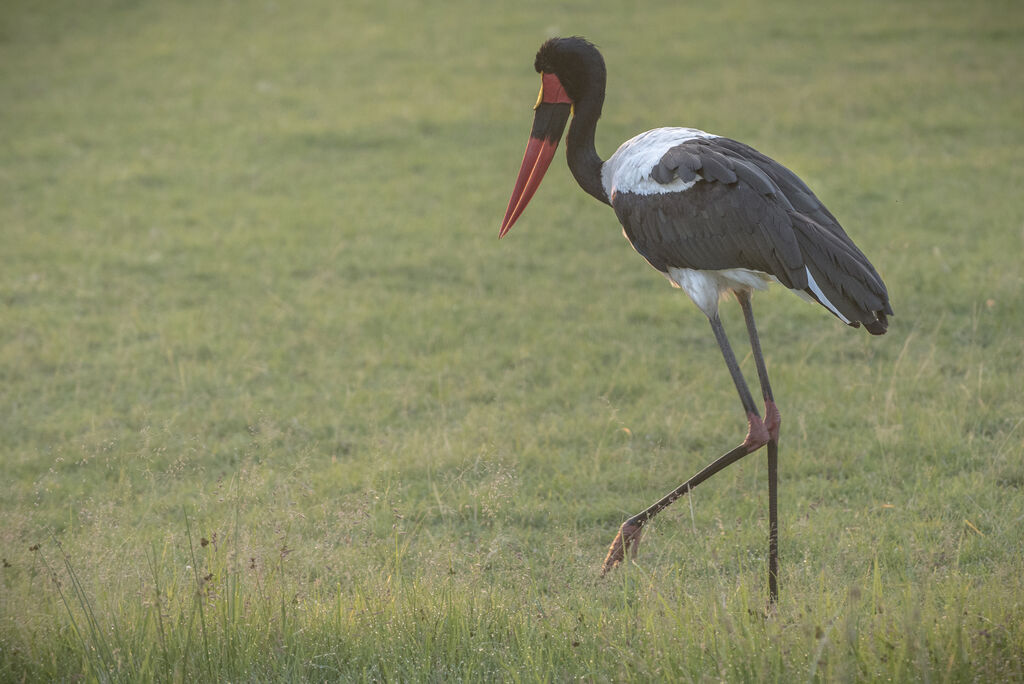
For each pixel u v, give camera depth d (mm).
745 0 33375
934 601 6164
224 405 10992
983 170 18109
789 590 6727
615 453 9641
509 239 16547
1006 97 22453
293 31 31906
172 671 5730
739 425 10102
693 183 7348
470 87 25281
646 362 11789
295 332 12992
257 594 6492
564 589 7250
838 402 10438
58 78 27562
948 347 11672
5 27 33000
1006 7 30562
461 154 21000
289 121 23344
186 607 6355
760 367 7410
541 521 8625
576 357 12062
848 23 29812
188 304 14117
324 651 6043
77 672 5770
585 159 8562
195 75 27547
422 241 16484
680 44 28469
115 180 19875
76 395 11297
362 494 8844
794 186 7332
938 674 5242
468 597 6598
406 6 34469
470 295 14180
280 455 9844
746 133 20953
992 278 13242
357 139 22000
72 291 14555
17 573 7125
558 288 14453
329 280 14852
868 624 5930
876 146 19922
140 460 9719
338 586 6785
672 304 13703
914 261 14188
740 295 7684
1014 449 9047
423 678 5820
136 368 11906
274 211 18031
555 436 10070
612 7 33188
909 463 9156
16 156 21484
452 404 10938
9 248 16297
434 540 8156
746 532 8109
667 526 8367
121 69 28344
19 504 8641
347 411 10789
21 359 12172
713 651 5590
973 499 8336
